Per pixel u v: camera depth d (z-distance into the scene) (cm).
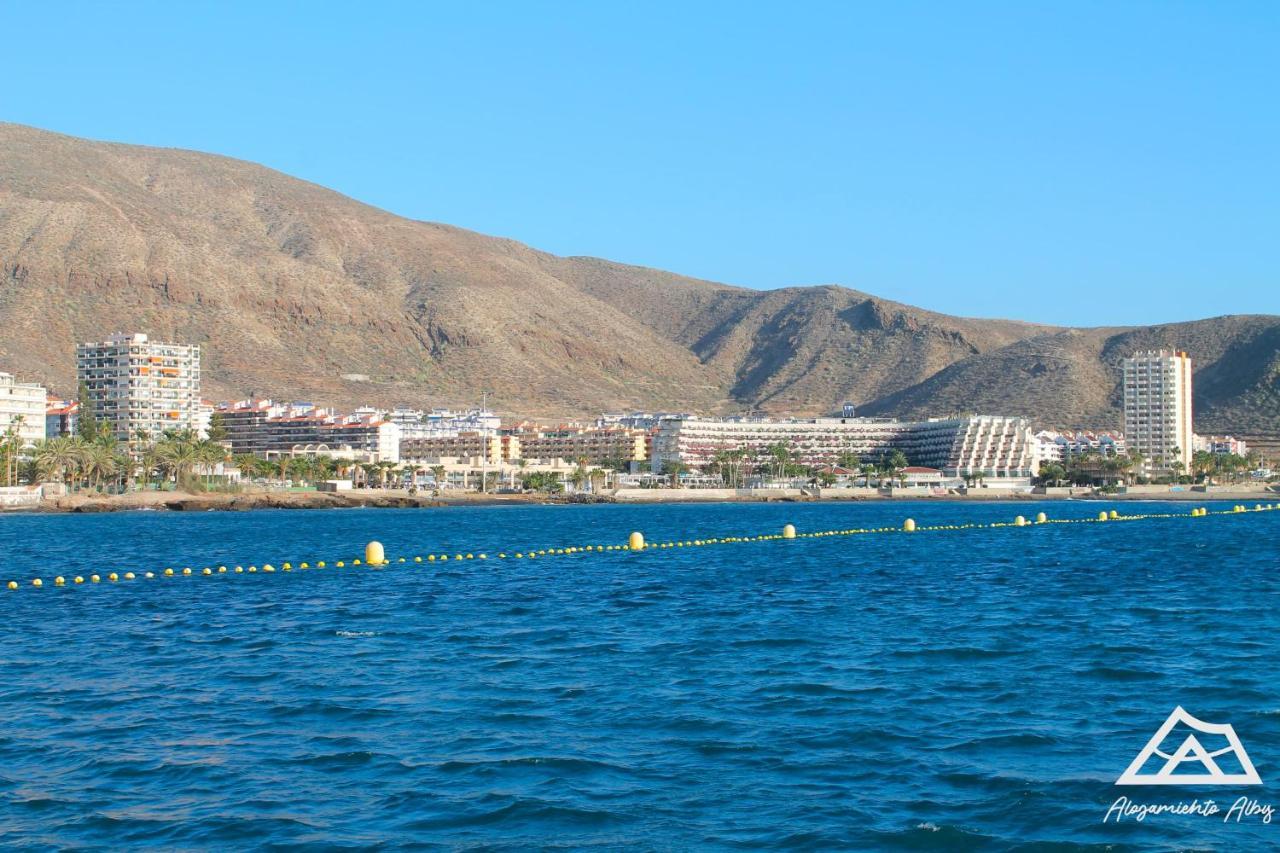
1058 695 4525
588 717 4231
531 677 4953
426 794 3388
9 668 5275
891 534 15888
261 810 3266
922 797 3331
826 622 6531
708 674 4988
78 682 4934
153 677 5031
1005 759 3675
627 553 12350
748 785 3447
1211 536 14925
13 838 3086
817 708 4347
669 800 3322
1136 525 18088
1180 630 6072
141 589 8762
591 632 6209
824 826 3122
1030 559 11144
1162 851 2944
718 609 7175
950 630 6181
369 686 4794
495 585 8825
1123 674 4894
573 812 3228
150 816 3228
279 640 6009
